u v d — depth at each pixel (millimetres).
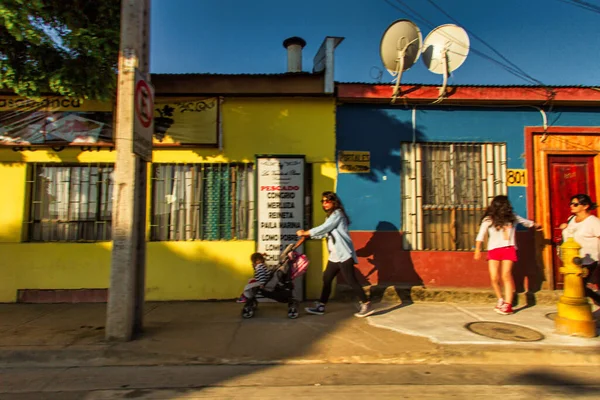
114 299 4695
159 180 6895
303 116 6957
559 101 6969
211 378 3895
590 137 7168
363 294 5688
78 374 4023
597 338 4844
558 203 7051
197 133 6840
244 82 6766
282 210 6785
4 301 6586
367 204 6934
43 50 5520
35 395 3537
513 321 5535
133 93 4609
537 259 6867
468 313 5934
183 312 6004
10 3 4680
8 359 4328
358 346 4613
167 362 4281
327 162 6930
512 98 6914
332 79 6707
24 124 6711
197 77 6707
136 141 4645
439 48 6883
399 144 7035
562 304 5062
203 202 6906
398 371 4070
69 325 5316
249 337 4895
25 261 6629
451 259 6883
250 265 6766
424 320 5570
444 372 4062
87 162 6816
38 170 6867
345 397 3469
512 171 7066
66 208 6840
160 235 6852
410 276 6855
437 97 6879
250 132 6922
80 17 5430
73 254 6660
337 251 5645
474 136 7090
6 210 6699
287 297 5676
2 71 5508
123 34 4738
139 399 3449
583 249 5668
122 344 4598
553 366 4285
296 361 4281
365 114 7020
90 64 5641
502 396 3510
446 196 7055
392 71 6805
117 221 4711
